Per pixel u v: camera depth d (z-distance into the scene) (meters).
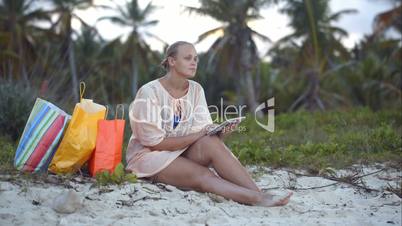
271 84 37.75
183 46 4.61
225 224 3.69
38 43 34.25
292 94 33.84
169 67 4.69
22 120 7.37
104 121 4.65
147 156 4.58
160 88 4.64
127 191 4.25
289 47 35.44
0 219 3.51
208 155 4.42
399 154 6.52
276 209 4.16
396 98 25.30
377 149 6.88
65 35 33.50
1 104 7.46
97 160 4.59
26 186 4.18
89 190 4.24
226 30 32.69
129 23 40.53
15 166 4.65
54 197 3.99
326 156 6.39
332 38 34.03
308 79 33.59
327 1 33.19
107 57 37.81
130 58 39.81
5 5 33.22
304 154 6.54
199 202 4.14
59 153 4.57
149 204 4.05
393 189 4.96
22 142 4.67
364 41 35.97
